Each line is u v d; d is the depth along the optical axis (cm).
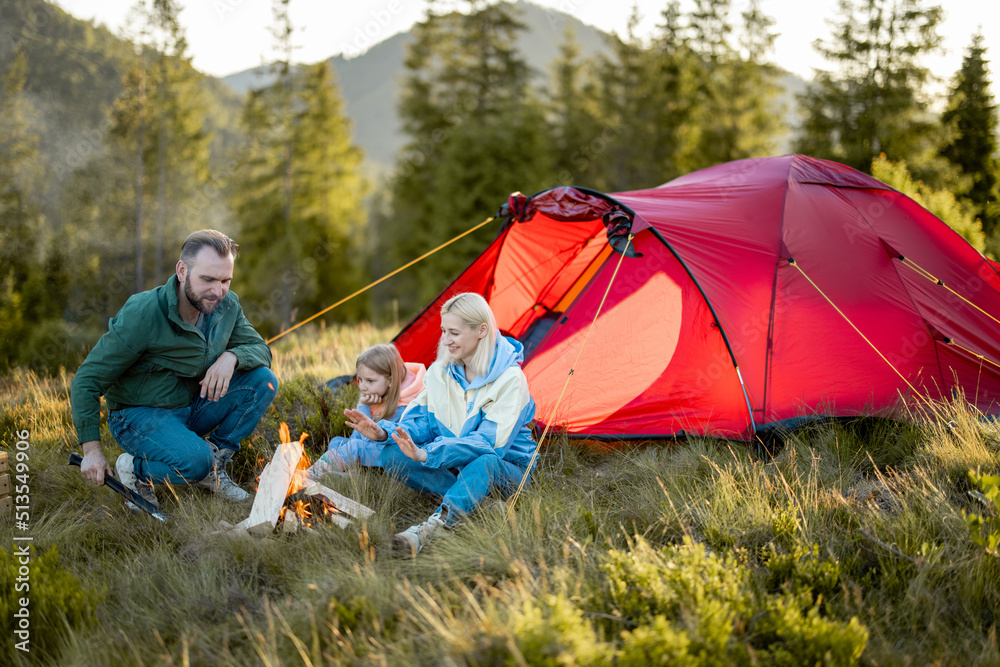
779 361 394
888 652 192
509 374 307
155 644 215
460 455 293
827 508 281
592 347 429
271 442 406
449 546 256
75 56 3431
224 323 329
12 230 2447
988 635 207
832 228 446
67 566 270
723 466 338
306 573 249
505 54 2859
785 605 213
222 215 2956
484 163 2462
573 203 455
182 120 2762
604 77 2788
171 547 278
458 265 2453
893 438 366
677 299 409
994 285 473
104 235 2619
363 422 298
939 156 2166
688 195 472
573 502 302
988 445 335
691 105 2639
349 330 950
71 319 2244
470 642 186
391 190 2894
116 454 376
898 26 2177
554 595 217
